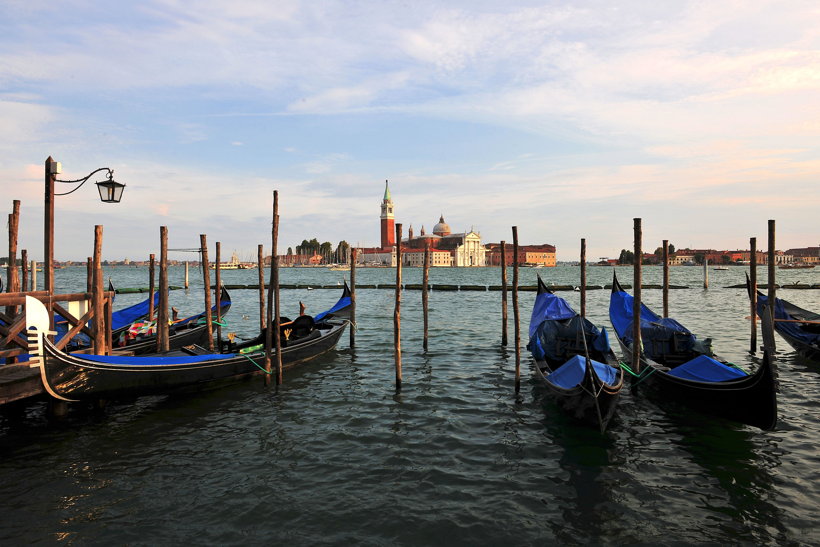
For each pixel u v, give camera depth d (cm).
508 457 899
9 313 1397
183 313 3541
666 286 1920
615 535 658
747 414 979
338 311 2236
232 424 1083
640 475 827
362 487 788
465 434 1012
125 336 1612
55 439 999
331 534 661
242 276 12094
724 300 4300
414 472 839
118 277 11981
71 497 764
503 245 1930
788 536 654
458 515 705
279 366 1363
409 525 680
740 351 1847
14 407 1152
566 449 934
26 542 646
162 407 1198
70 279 8675
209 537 656
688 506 729
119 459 902
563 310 1722
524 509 721
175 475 837
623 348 1516
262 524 686
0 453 931
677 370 1142
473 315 3158
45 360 975
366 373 1534
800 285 5653
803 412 1129
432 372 1545
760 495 757
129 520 698
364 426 1062
